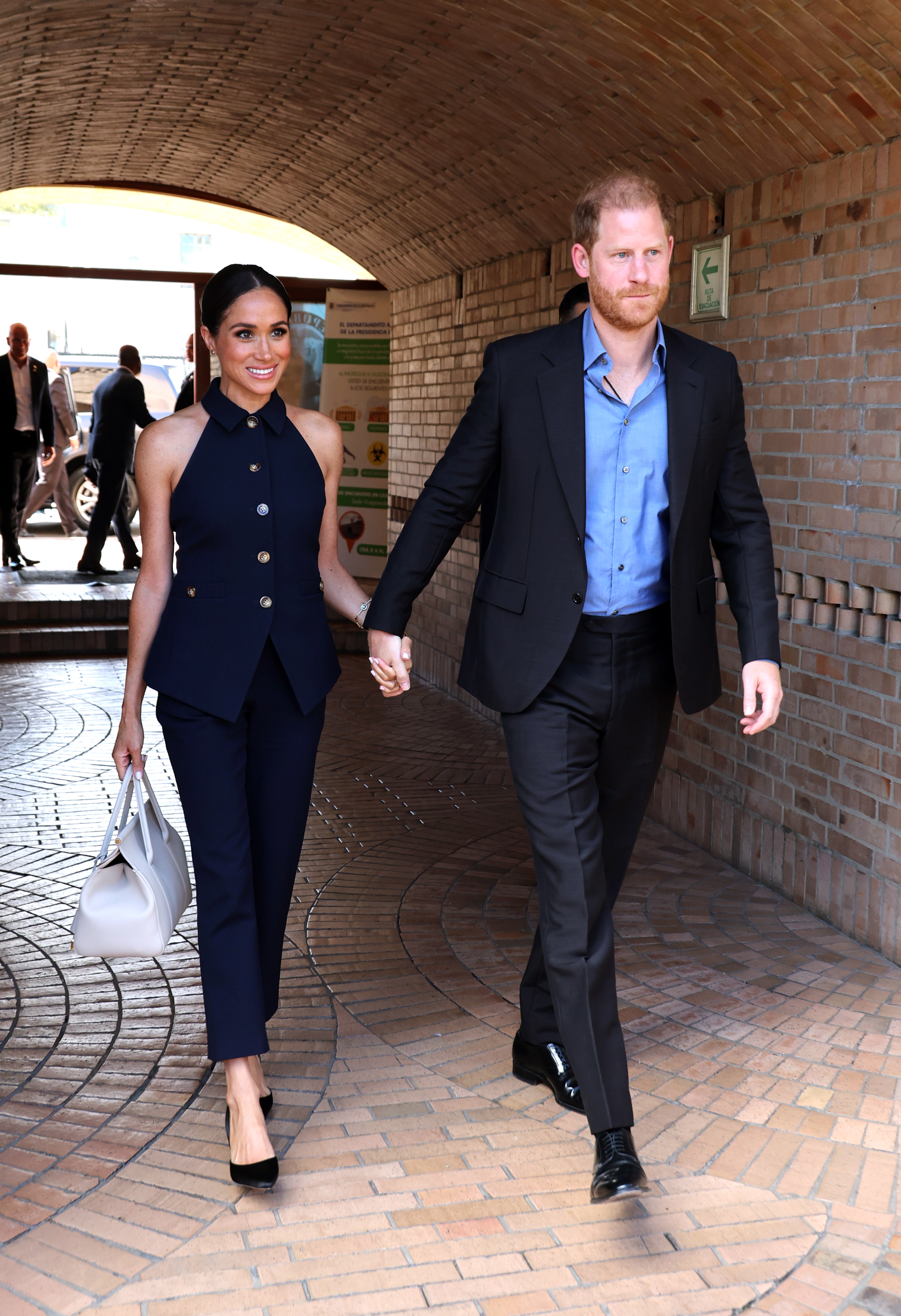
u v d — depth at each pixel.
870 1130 3.07
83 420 17.08
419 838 5.57
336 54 7.03
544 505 2.70
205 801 2.79
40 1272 2.49
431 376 9.73
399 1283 2.48
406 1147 2.98
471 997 3.88
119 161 11.77
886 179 4.15
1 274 12.48
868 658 4.28
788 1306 2.42
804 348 4.65
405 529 2.85
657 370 2.67
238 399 2.84
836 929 4.48
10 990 3.92
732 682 5.20
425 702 8.70
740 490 2.84
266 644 2.84
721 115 4.79
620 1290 2.46
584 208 2.56
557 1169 2.89
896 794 4.13
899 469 4.11
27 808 5.95
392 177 8.57
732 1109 3.17
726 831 5.25
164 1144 3.00
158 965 4.14
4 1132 3.04
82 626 10.38
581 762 2.78
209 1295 2.43
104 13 6.92
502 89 6.19
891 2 3.61
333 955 4.21
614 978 2.66
